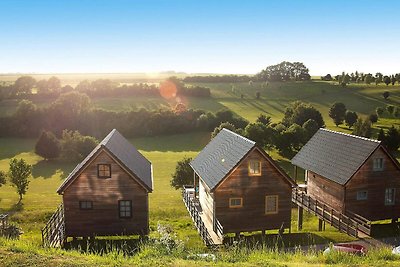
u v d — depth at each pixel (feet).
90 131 304.30
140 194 92.07
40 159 244.42
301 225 111.96
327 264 46.70
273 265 45.03
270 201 93.76
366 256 52.31
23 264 43.75
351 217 100.27
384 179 102.73
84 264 44.34
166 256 49.34
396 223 104.17
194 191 122.93
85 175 90.74
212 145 119.24
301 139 244.22
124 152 106.11
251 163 91.81
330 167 108.47
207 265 44.65
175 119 307.58
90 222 91.76
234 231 92.07
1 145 279.49
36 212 126.21
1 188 183.32
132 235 92.84
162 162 222.69
